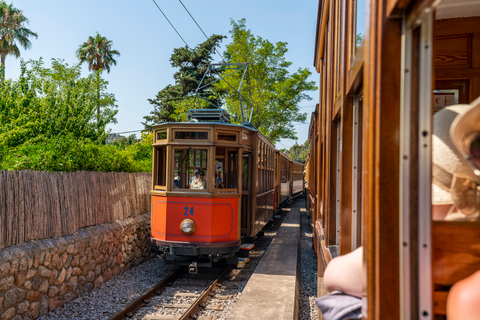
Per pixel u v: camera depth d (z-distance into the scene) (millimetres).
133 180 8430
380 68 1257
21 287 4664
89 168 7797
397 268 1240
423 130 1229
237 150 7793
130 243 7855
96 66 34219
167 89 36062
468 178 1312
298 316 5590
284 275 6742
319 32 6152
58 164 6809
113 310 5410
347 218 2664
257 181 9180
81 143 7711
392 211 1243
